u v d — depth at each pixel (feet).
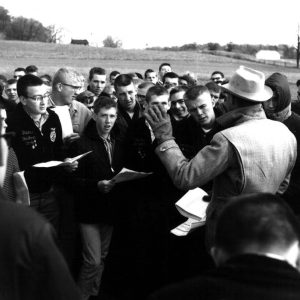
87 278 15.14
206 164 9.98
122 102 18.71
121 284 16.40
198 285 5.20
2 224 6.26
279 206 5.56
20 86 15.08
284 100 13.46
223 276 5.17
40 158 15.26
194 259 15.06
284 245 5.22
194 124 15.56
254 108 10.46
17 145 14.99
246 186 10.05
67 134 16.57
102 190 14.32
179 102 17.12
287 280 5.01
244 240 5.29
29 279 6.31
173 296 5.24
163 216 16.20
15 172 12.80
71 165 14.07
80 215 14.84
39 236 6.27
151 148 15.66
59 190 16.88
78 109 18.54
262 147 10.00
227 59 216.13
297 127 13.48
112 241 17.15
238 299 4.99
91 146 14.93
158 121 10.55
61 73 17.52
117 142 15.62
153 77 31.96
